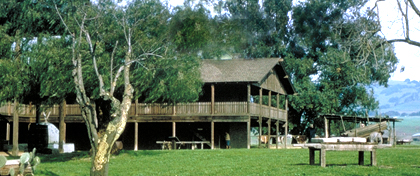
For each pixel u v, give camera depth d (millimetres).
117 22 21500
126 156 26422
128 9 22031
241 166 20141
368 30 22312
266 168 18719
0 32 20500
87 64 20859
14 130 29562
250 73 39469
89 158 24938
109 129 14164
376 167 17469
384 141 42469
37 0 20516
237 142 42562
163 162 23156
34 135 34094
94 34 21375
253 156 25781
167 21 23016
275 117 44500
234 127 42781
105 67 21219
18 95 21594
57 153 30266
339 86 52406
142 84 22719
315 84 54000
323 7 47281
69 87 21094
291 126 56562
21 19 20812
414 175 15312
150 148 43844
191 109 39406
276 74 45344
